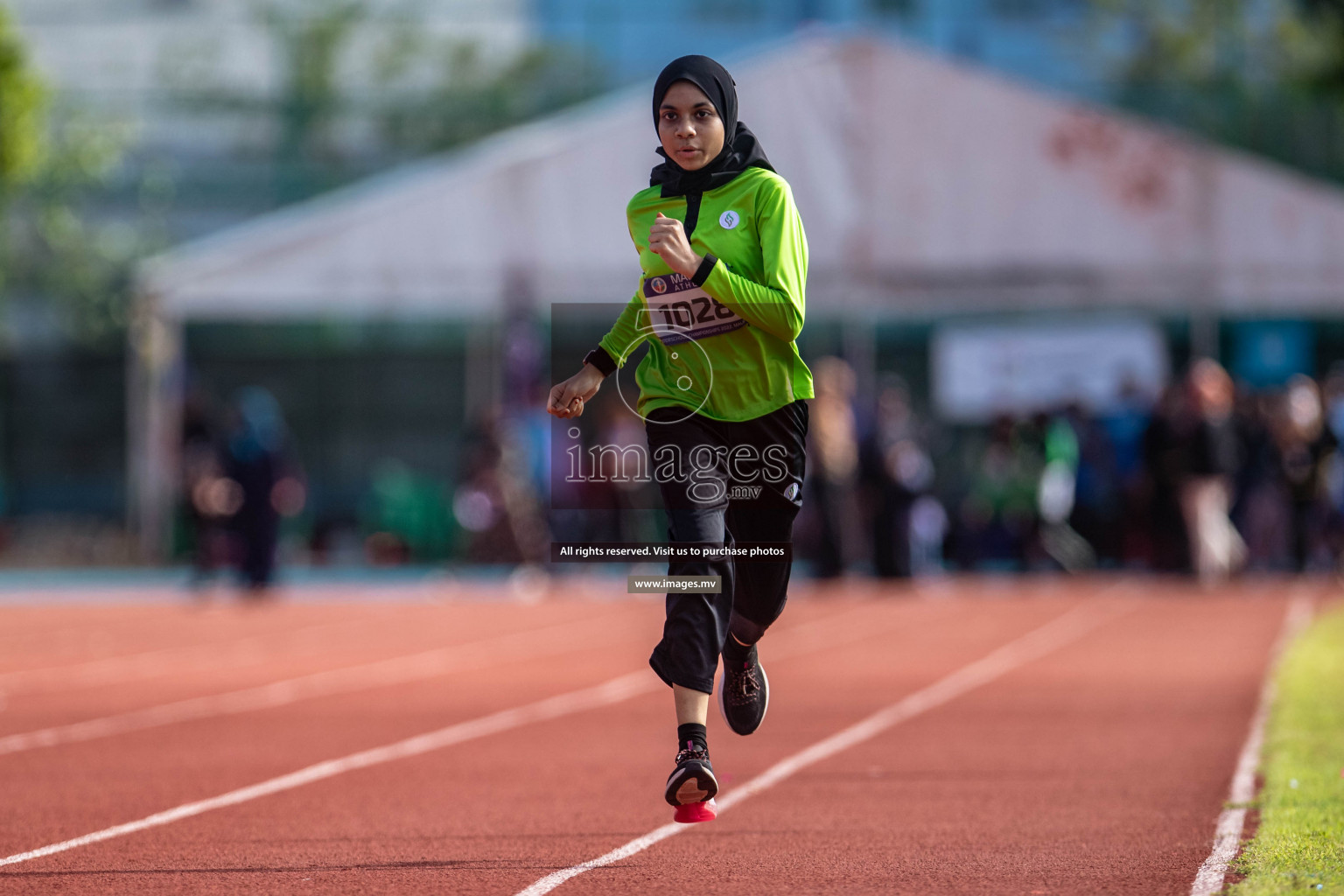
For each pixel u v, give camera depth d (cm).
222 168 13125
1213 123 12062
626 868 1547
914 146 6838
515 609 5803
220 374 11775
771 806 1923
